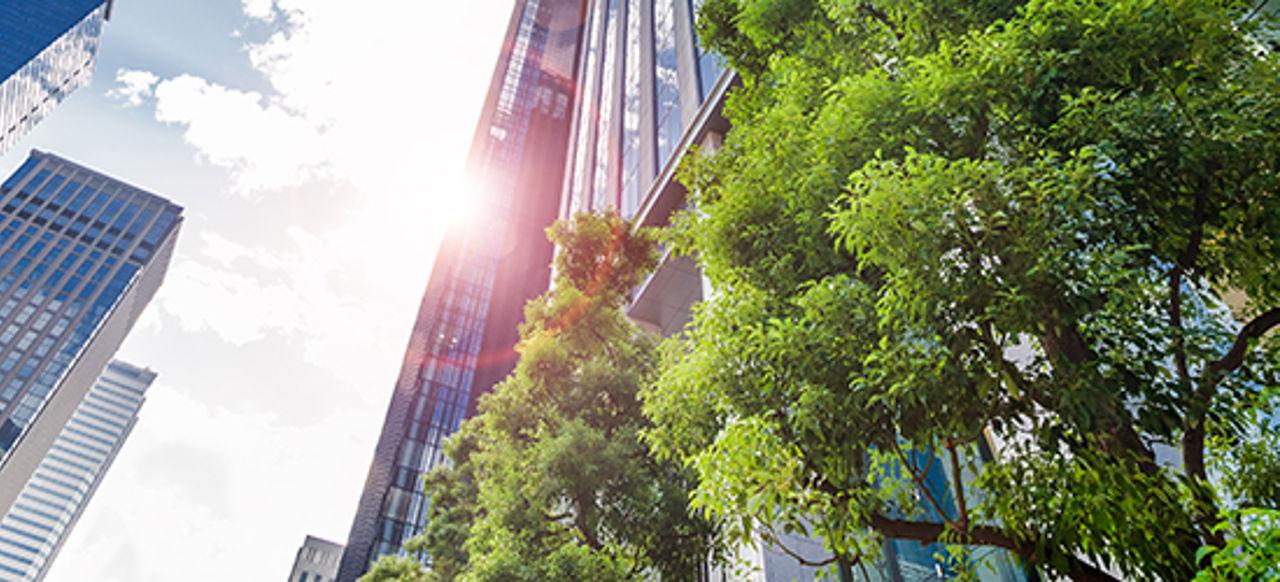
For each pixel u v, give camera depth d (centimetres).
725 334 552
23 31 10350
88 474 17488
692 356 586
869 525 451
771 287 562
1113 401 341
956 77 445
